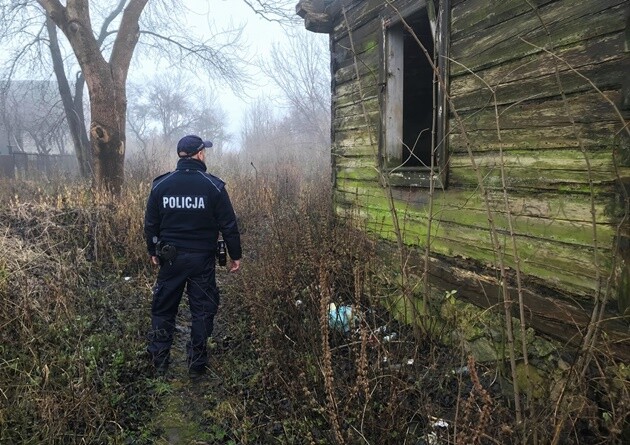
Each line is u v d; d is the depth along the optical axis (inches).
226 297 197.3
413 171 157.2
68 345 135.1
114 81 376.8
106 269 230.5
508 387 111.3
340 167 222.5
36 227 226.7
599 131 91.0
